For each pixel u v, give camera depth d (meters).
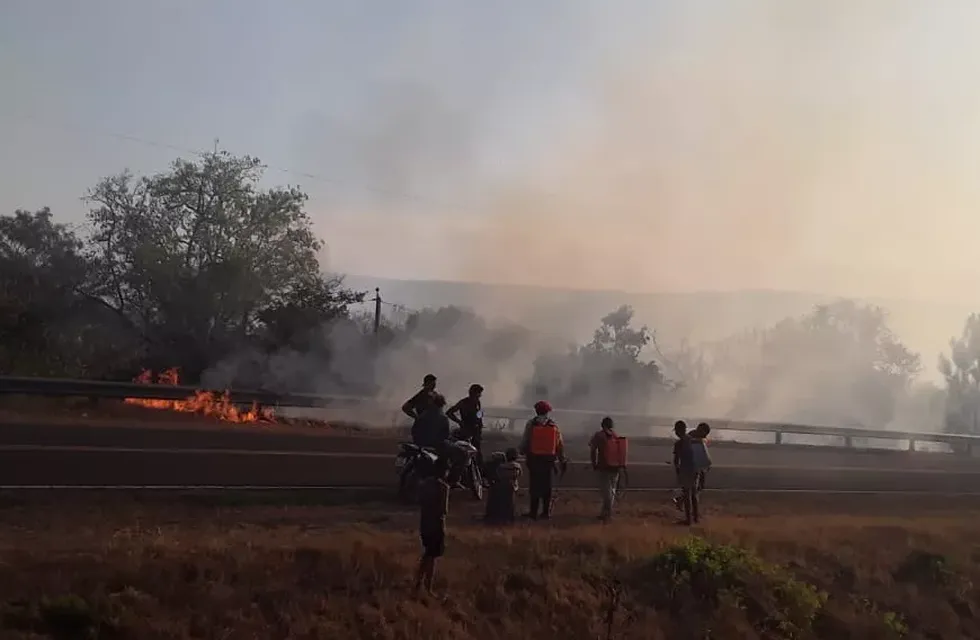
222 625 9.81
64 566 10.04
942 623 15.37
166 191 38.25
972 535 20.20
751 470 27.97
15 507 13.51
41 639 8.80
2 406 24.41
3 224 38.72
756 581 13.90
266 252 38.56
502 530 14.92
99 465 17.34
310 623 10.18
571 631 11.87
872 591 15.62
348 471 19.88
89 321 37.94
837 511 22.03
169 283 36.84
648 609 12.83
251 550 11.41
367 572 11.55
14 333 33.44
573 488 21.00
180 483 16.64
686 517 17.88
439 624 10.89
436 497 11.42
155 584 10.10
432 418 15.62
